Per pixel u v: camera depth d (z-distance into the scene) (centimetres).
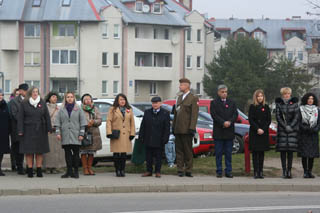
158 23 7325
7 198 1220
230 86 7194
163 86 7631
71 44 6938
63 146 1484
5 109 1523
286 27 10262
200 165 1717
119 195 1282
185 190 1371
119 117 1512
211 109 1538
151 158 1533
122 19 7088
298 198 1259
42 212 1038
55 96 1597
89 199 1209
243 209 1077
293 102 1534
